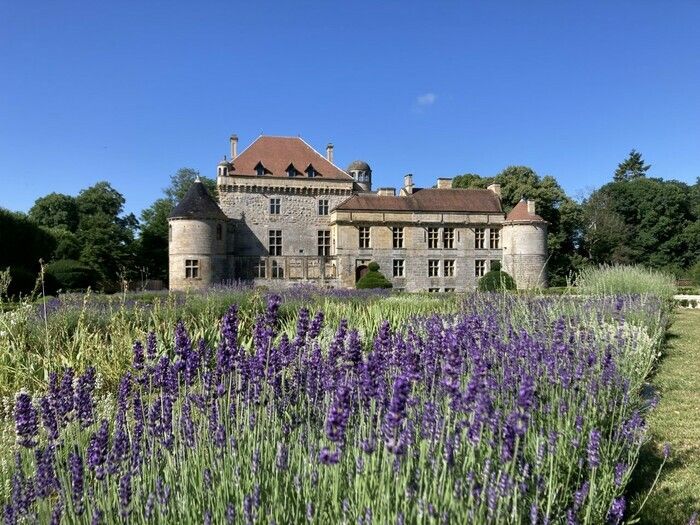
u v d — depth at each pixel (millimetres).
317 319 4258
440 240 41438
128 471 3066
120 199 60344
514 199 49781
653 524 3822
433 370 4129
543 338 6711
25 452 3777
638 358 7594
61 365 7223
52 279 30078
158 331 8633
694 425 6141
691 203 59031
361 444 2812
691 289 33844
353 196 41406
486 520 2676
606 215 52469
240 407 3873
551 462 3139
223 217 38625
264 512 2668
